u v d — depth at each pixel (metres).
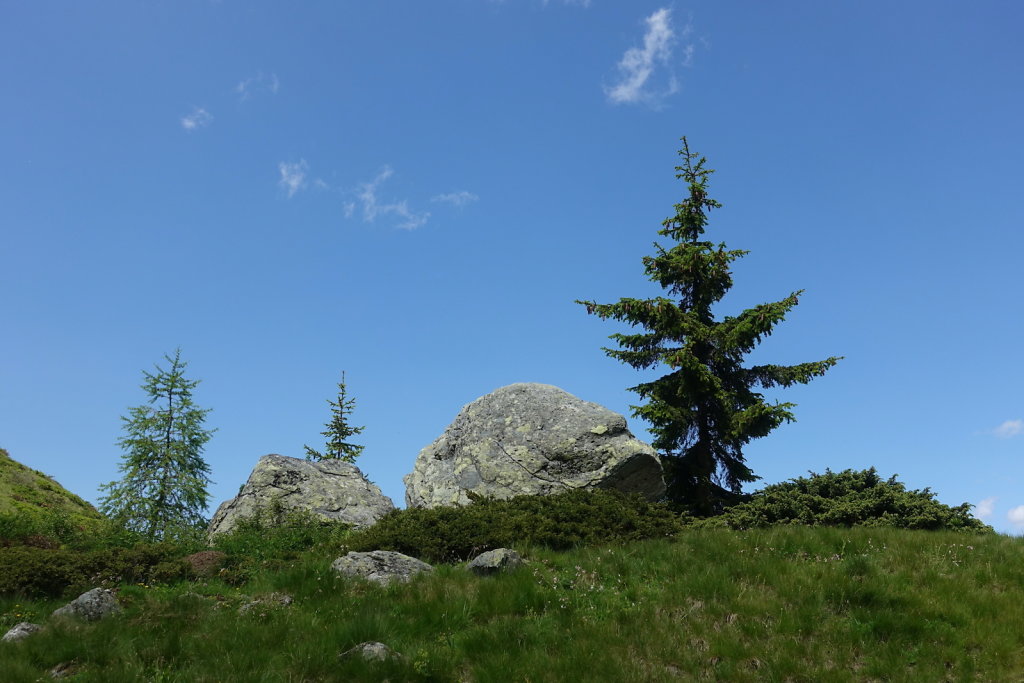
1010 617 10.80
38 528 20.89
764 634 10.77
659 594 12.05
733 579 12.53
